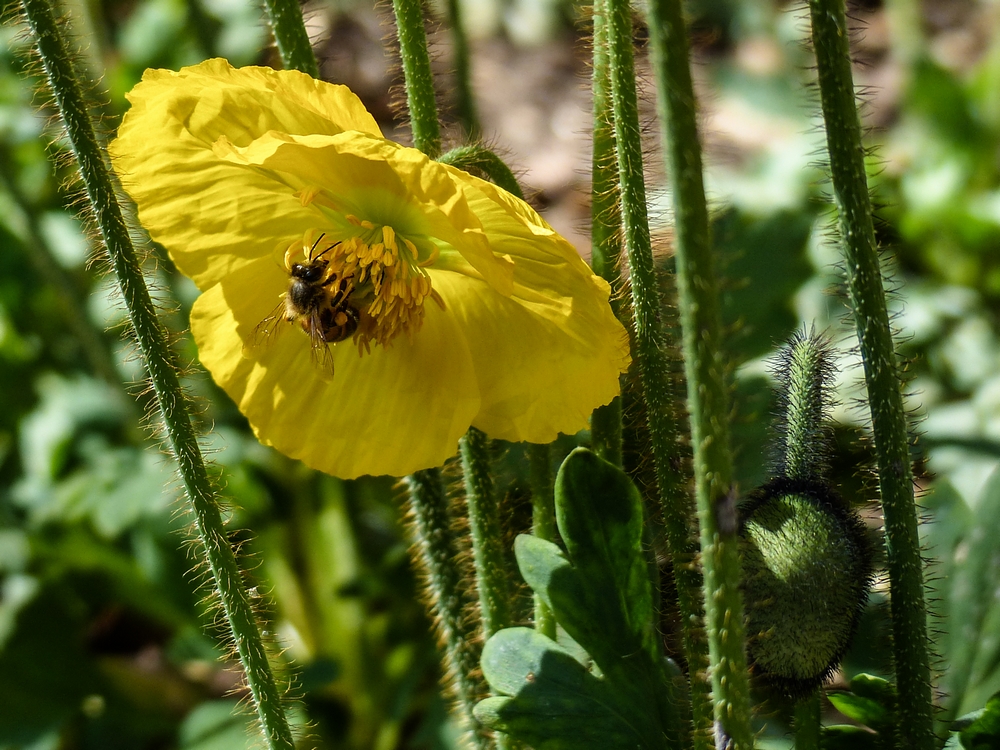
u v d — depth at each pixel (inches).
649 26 10.8
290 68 13.8
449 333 13.1
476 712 13.2
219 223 12.9
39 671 22.1
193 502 12.7
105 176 12.4
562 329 12.8
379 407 13.1
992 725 13.4
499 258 12.3
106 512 21.0
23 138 23.6
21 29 12.8
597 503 13.2
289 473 21.8
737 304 20.0
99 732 22.0
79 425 23.8
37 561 22.9
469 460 13.8
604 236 13.6
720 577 11.3
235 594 12.8
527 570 13.3
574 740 13.1
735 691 11.4
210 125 12.7
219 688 22.8
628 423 14.8
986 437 22.5
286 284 13.1
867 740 13.9
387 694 21.1
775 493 12.7
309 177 13.0
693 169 10.9
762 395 18.4
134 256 12.5
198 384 21.2
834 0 12.0
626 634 13.3
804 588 12.4
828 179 12.9
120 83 23.5
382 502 21.3
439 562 14.8
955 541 15.6
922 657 12.9
